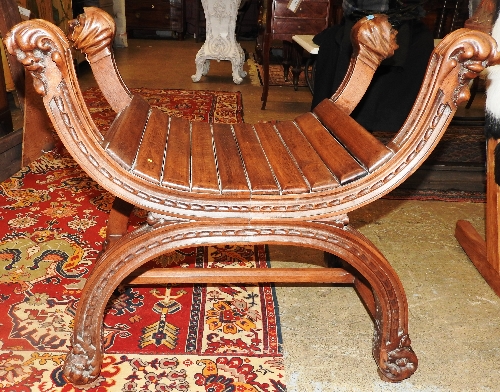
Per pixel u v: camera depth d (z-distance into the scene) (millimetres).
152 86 4164
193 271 1239
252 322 1371
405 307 1145
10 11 2203
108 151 979
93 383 1127
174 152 1135
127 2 6758
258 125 1424
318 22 3430
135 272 1233
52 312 1362
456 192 2318
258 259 1684
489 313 1466
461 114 3705
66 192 2123
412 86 2217
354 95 1407
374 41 1336
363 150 1107
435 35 5059
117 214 1427
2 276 1511
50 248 1680
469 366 1254
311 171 1095
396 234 1906
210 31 4344
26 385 1111
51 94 942
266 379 1166
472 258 1724
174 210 1004
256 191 1021
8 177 2234
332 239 1077
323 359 1248
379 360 1176
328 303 1479
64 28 4133
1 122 2430
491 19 1428
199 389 1124
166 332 1312
